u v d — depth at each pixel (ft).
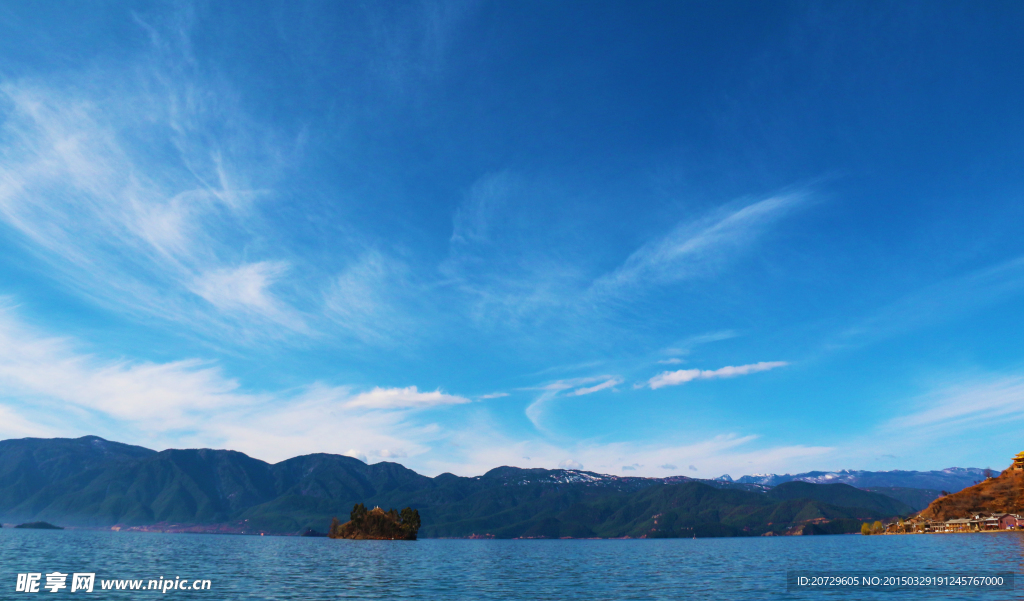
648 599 246.88
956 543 639.35
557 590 286.46
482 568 451.12
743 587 288.30
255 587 291.58
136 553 609.01
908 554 497.05
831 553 595.47
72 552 586.04
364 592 276.62
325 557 586.45
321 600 245.65
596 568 455.22
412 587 299.79
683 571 406.21
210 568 408.87
